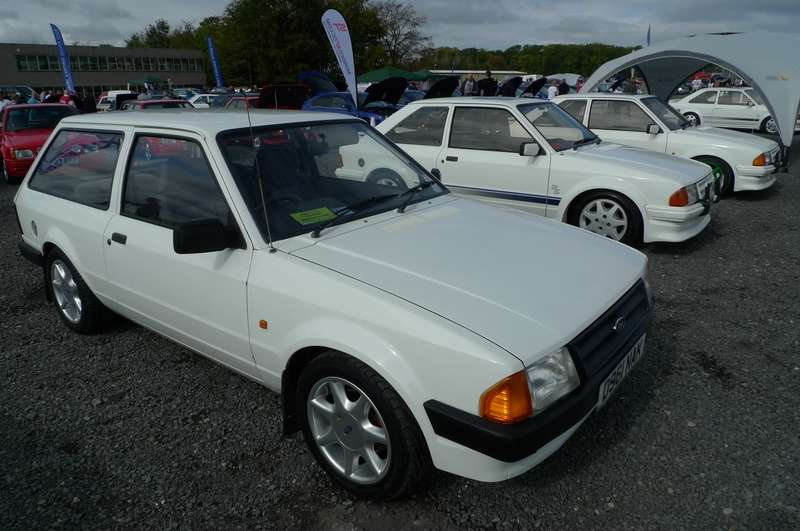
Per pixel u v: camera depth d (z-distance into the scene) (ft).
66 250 12.00
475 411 6.46
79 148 12.16
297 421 8.66
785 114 35.29
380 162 11.27
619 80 68.18
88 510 7.90
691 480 8.23
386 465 7.41
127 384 11.25
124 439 9.50
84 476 8.60
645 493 8.01
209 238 8.13
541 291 7.66
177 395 10.82
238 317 8.66
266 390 10.94
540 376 6.55
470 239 9.16
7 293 16.46
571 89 91.35
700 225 18.92
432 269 7.95
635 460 8.70
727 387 10.64
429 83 106.42
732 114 57.62
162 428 9.78
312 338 7.58
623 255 9.42
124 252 10.43
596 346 7.38
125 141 10.82
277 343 8.18
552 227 10.32
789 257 18.28
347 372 7.38
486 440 6.37
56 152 13.10
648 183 17.90
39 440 9.51
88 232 11.31
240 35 141.28
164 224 9.84
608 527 7.45
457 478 8.40
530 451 6.47
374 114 42.11
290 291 7.86
